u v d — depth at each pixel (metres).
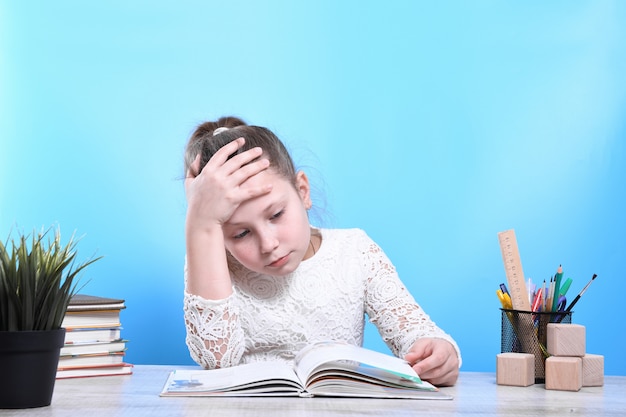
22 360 0.90
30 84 2.42
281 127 2.42
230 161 1.25
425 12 2.42
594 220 2.42
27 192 2.42
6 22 2.42
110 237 2.41
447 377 1.17
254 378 1.02
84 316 1.21
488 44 2.42
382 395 1.00
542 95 2.42
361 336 1.55
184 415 0.88
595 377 1.19
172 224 2.42
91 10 2.43
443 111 2.42
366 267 1.51
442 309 2.43
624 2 2.40
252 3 2.42
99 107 2.42
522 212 2.42
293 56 2.43
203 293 1.25
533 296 1.33
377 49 2.43
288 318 1.43
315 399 0.99
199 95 2.42
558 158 2.42
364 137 2.43
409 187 2.43
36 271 0.91
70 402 0.96
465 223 2.42
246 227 1.25
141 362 2.39
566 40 2.41
